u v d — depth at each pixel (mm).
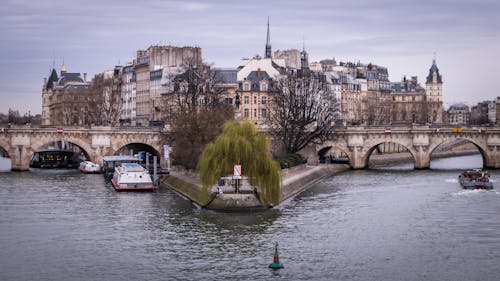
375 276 89938
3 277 89750
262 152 132375
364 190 164125
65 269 93000
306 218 124438
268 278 88812
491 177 196125
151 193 157875
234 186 135875
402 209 134875
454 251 101750
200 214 127688
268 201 133375
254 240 107188
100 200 145625
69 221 121562
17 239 108375
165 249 102062
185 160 172750
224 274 90375
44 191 159375
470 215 128750
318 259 97062
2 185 170250
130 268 93250
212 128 169750
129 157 197625
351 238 109000
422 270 92562
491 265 94875
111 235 110812
